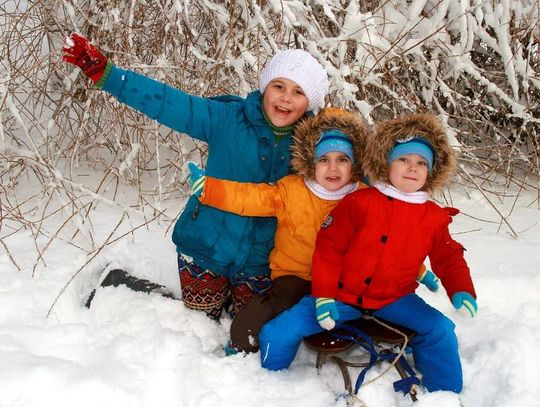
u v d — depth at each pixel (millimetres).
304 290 2447
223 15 3250
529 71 3713
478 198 3756
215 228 2455
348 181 2412
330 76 3277
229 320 2660
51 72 3424
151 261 2854
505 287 2779
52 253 2850
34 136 3824
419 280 2455
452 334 2229
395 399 2221
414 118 2242
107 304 2619
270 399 2164
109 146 3666
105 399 2010
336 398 2193
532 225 3430
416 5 3555
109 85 2305
